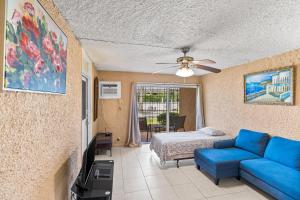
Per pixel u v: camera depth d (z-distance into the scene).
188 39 2.40
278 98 3.00
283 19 1.79
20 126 0.98
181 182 2.92
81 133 2.80
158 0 1.47
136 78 5.21
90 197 1.65
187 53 3.10
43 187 1.27
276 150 2.79
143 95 5.54
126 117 5.14
